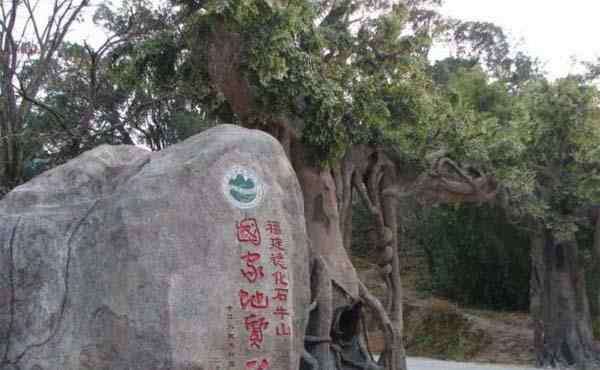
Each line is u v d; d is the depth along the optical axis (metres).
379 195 17.70
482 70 27.19
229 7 12.80
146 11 18.22
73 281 8.37
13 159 18.44
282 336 7.97
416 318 32.09
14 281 8.66
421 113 16.44
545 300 26.06
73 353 8.12
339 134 14.47
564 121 23.97
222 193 7.98
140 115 22.77
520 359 27.38
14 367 8.42
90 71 20.25
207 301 7.68
